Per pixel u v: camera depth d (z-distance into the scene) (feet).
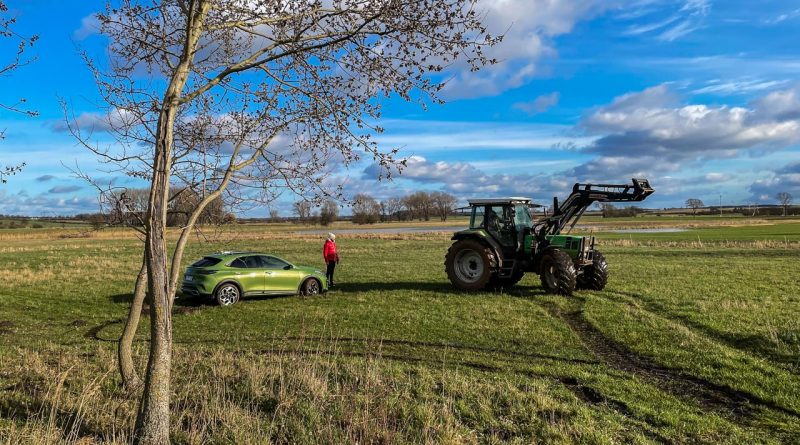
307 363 24.13
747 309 37.27
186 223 18.01
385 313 41.68
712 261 78.43
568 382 23.80
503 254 53.42
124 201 16.76
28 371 24.16
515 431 17.56
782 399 20.98
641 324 33.96
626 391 22.24
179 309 46.21
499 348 30.71
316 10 16.14
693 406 20.58
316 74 17.17
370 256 103.19
